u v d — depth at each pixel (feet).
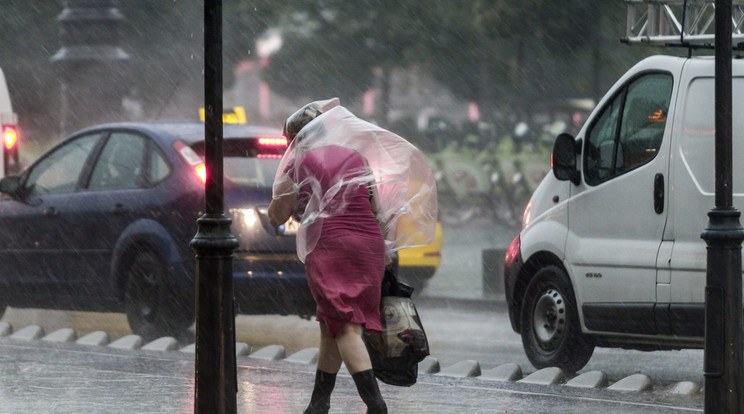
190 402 44.47
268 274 62.80
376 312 38.83
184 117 137.69
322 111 39.99
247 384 49.06
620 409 44.11
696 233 51.29
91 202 67.31
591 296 55.21
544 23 124.88
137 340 62.69
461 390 48.42
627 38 55.67
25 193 70.95
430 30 141.79
